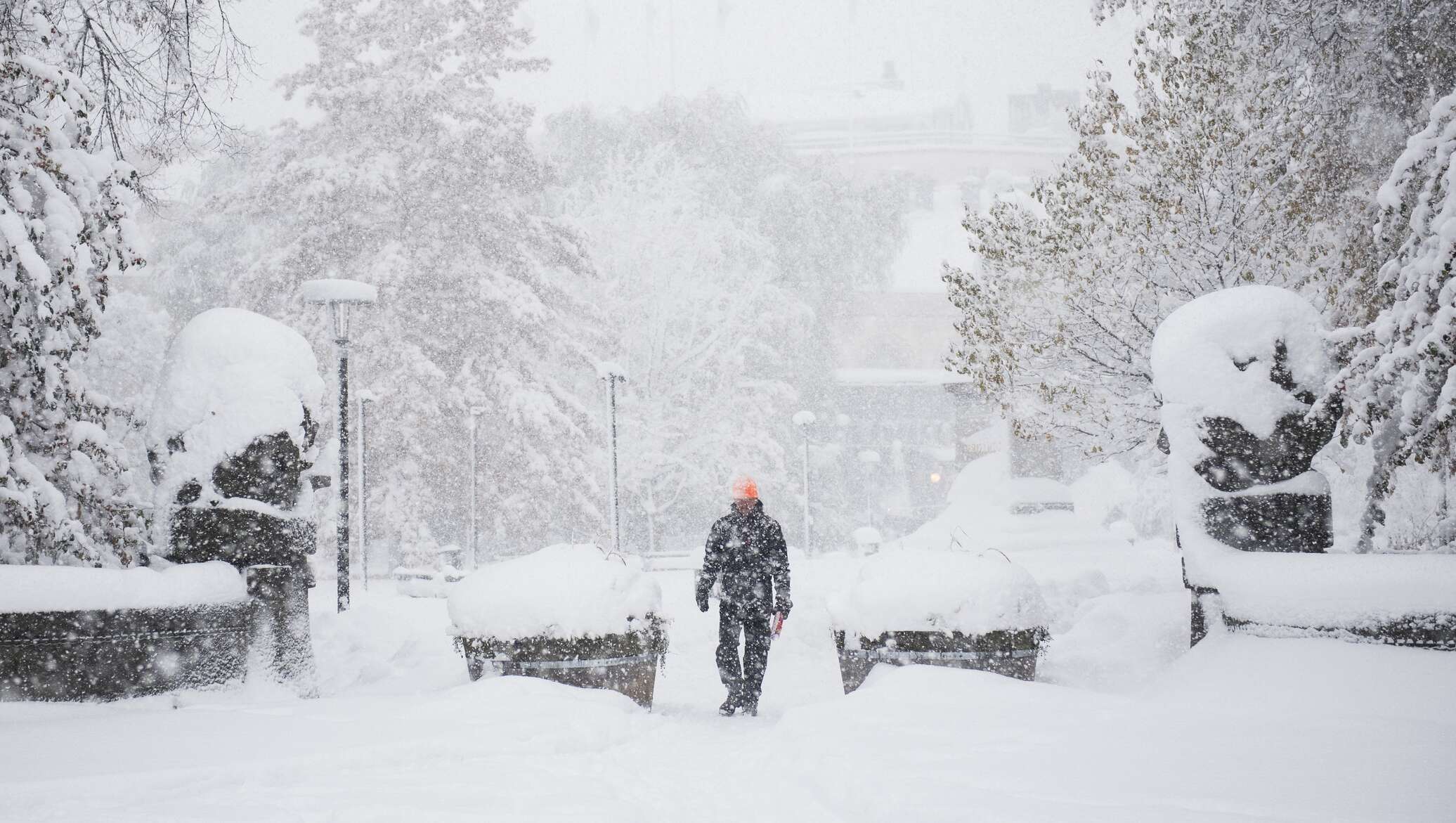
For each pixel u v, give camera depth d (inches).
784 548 725.3
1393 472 759.7
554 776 424.8
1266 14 981.2
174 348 733.9
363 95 3336.6
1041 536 1539.1
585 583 653.9
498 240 3395.7
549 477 3240.7
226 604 664.4
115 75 961.5
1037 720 466.0
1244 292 655.8
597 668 647.1
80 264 754.2
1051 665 667.4
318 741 465.4
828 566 1752.0
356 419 3058.6
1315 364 641.6
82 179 779.4
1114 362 1002.7
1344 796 321.1
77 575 616.4
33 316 729.6
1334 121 1012.5
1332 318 941.2
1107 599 799.1
